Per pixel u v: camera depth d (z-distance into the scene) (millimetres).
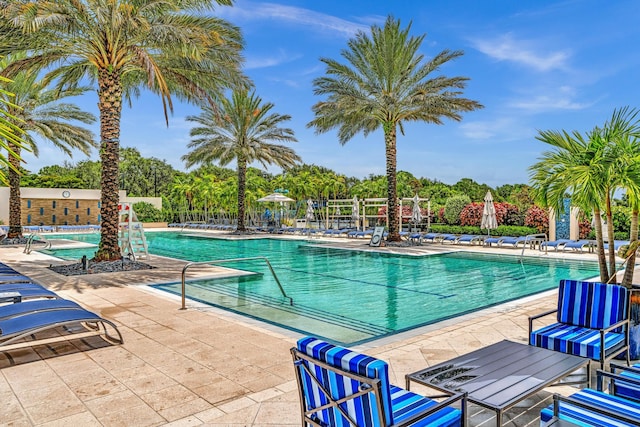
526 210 22094
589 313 4113
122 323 6035
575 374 3949
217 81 13742
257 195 39062
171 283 9664
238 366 4332
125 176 55000
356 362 2033
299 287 9914
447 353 4680
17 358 4566
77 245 19578
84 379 3996
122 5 10070
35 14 9398
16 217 20812
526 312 6746
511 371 3004
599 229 5074
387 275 11805
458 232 23703
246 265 13805
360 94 18453
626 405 2477
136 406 3436
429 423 2381
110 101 11602
